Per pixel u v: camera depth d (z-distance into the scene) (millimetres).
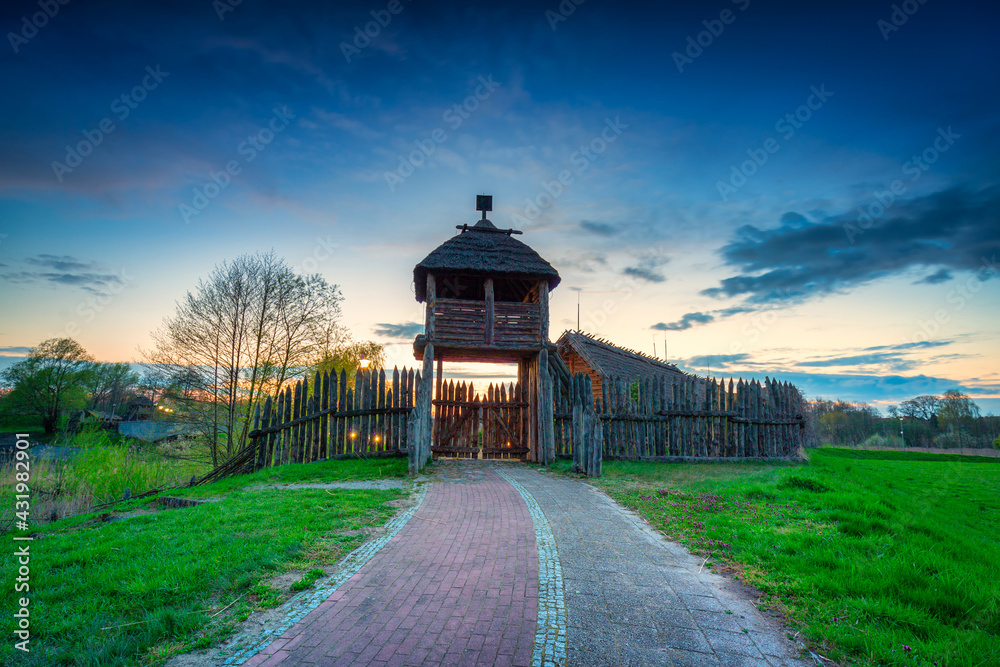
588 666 3438
